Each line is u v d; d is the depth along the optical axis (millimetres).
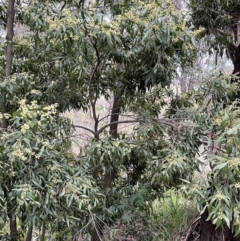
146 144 2518
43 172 1723
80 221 1997
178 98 3012
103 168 2143
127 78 2402
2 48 2527
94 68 2379
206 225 3115
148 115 2695
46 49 2096
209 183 1728
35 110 1732
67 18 1767
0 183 1644
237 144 1618
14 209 1697
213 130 1956
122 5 2086
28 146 1604
